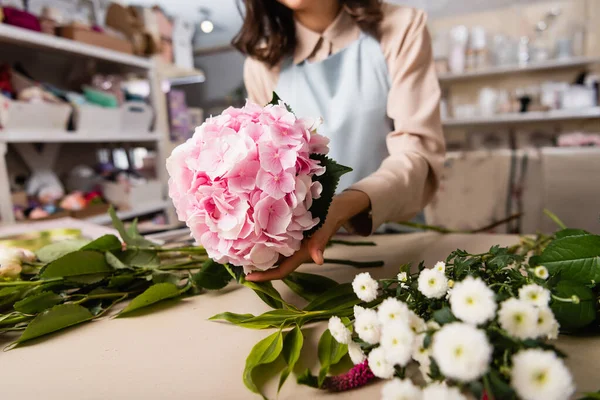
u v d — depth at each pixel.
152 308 0.57
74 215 1.92
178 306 0.57
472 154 1.94
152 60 2.49
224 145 0.45
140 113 2.37
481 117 3.62
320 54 1.03
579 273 0.40
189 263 0.68
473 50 3.72
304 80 1.03
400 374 0.33
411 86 0.89
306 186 0.47
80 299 0.58
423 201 0.85
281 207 0.45
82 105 2.00
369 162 1.00
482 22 3.86
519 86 3.81
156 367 0.40
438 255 0.73
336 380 0.34
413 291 0.38
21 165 2.02
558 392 0.24
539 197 1.85
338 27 1.00
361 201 0.63
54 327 0.49
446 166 1.96
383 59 0.96
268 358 0.37
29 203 1.90
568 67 3.57
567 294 0.38
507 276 0.39
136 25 2.44
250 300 0.58
